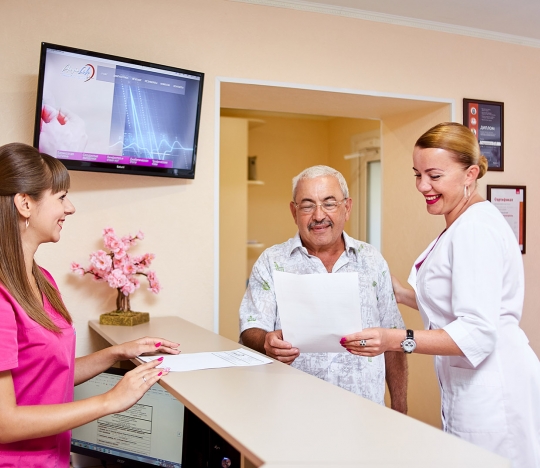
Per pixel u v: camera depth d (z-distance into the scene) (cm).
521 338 170
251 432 105
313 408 119
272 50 283
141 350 166
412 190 347
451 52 324
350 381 196
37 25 242
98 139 235
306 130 568
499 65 338
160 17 262
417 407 354
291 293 155
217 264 272
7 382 123
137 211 258
